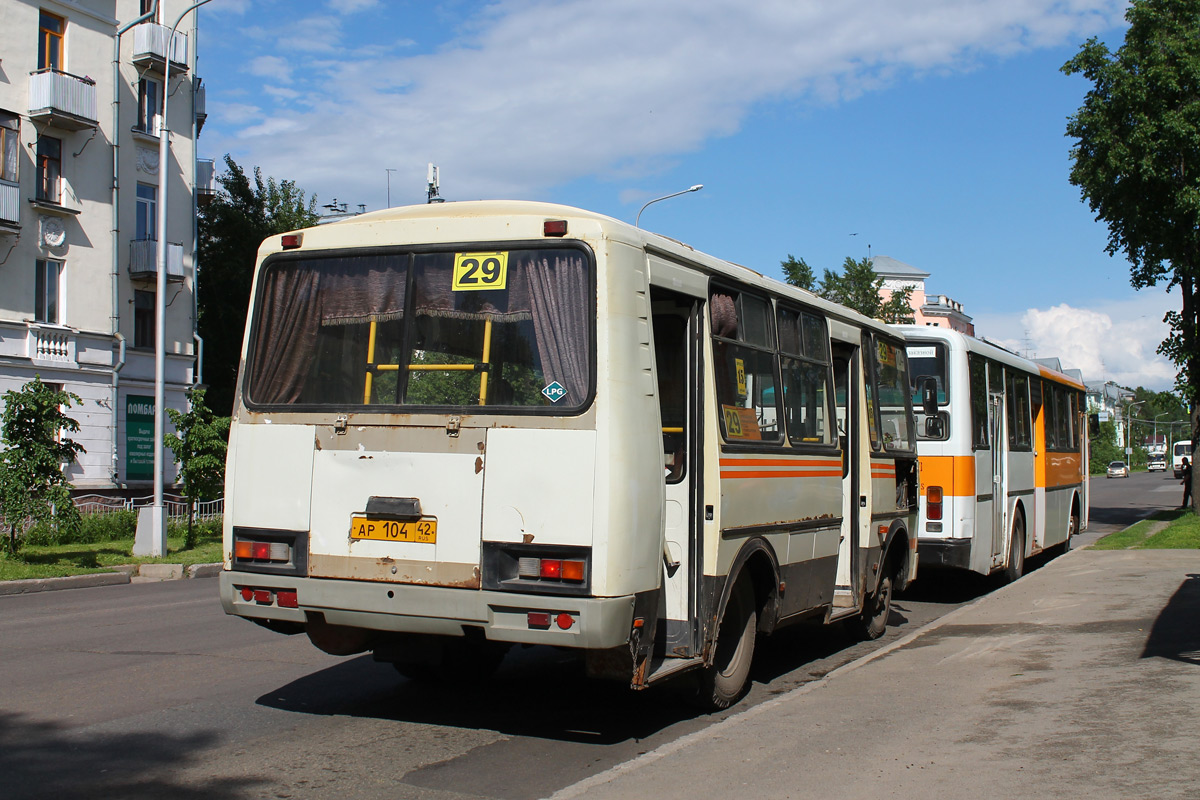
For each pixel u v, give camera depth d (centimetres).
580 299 580
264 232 4644
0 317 2697
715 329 689
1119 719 617
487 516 573
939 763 538
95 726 661
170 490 3161
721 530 668
